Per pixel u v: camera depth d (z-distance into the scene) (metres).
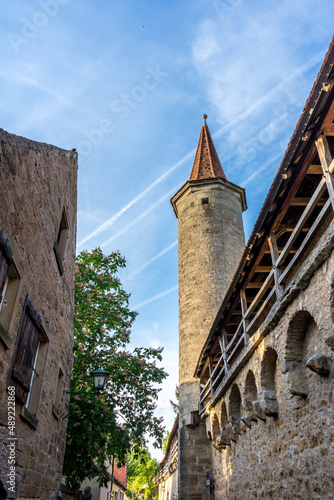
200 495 14.25
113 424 11.21
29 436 5.18
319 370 5.50
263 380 7.69
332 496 5.22
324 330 5.18
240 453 10.16
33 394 5.74
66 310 8.27
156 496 43.44
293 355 6.46
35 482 5.58
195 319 16.80
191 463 14.76
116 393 12.09
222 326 10.88
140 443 12.01
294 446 6.50
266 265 8.80
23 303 4.67
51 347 6.57
